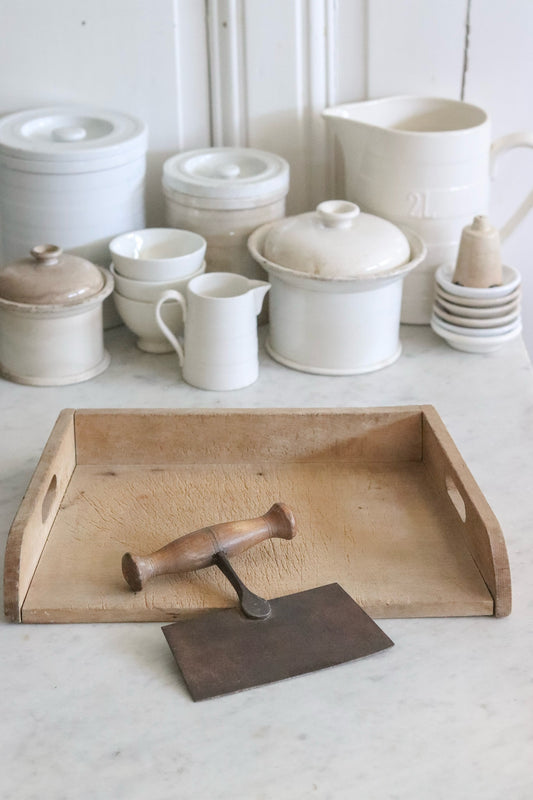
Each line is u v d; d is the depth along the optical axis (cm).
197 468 100
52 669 77
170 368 121
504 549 82
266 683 75
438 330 124
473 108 128
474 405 114
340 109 129
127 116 129
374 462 102
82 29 128
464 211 124
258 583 85
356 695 75
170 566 83
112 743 71
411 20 130
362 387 117
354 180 127
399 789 67
